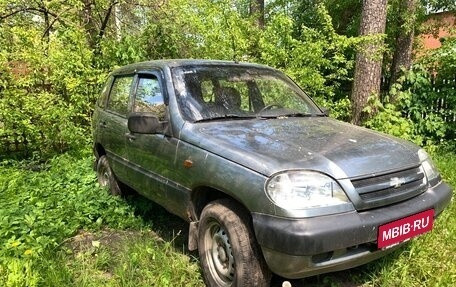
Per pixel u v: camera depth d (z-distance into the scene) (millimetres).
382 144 3092
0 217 4004
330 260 2533
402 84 8328
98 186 5059
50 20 8297
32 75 6824
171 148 3373
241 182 2689
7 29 7086
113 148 4523
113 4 8141
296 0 11266
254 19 8945
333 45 7359
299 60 7199
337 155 2773
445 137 8016
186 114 3438
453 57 7848
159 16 8023
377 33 7660
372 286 3135
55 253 3498
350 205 2570
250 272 2693
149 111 3873
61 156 6727
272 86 4145
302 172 2574
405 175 2889
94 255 3590
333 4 10828
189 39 7988
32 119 6895
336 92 8695
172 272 3230
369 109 7586
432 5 10828
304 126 3463
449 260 3406
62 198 4730
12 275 3033
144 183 3838
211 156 2973
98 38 8109
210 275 3025
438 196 3057
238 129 3264
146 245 3596
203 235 3094
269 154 2742
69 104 7086
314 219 2449
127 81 4609
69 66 6941
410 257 3350
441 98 8031
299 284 3143
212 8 7246
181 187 3275
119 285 3066
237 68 4164
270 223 2480
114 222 4266
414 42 10992
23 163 6684
